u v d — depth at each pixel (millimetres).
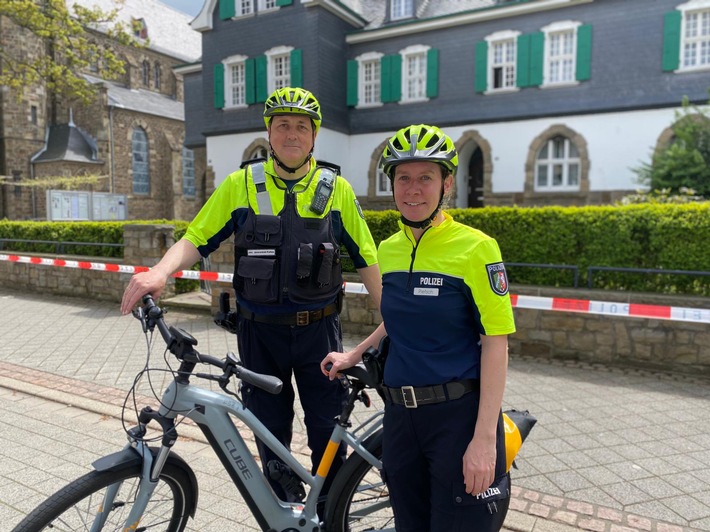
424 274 1972
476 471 1882
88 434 4430
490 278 1887
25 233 12977
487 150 19625
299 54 20734
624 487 3568
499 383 1891
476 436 1900
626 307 5887
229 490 3570
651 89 17312
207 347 7203
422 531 2174
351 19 21984
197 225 2777
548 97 18719
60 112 33031
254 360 2875
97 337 7812
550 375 5977
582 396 5301
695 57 17031
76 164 31188
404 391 2014
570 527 3125
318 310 2855
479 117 19750
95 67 35031
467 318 1963
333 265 2859
